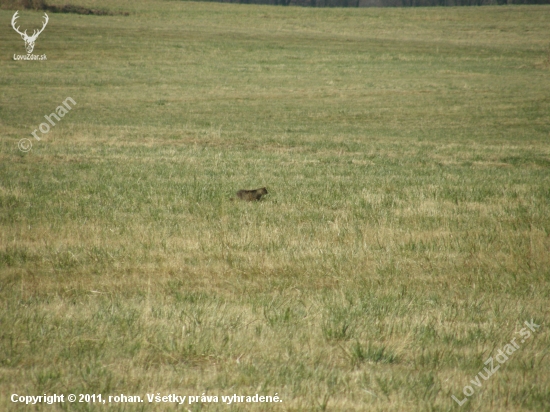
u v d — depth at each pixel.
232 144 81.81
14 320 24.12
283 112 119.38
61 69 159.75
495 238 38.75
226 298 28.05
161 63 175.12
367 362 21.95
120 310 25.69
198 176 57.34
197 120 106.94
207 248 35.19
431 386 20.12
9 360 20.91
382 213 44.25
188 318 24.91
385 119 115.06
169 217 41.94
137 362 21.25
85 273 31.27
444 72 171.50
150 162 64.94
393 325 24.69
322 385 19.81
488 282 31.23
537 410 19.09
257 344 22.73
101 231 38.09
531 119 116.38
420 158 74.56
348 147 81.88
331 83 153.38
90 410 18.05
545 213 45.19
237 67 173.38
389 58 195.12
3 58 167.25
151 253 34.19
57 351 21.77
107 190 49.84
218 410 18.22
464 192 52.44
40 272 31.25
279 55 194.50
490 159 75.69
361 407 18.66
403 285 30.48
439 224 41.88
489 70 176.50
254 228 39.09
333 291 29.44
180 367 21.06
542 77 164.62
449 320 26.03
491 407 19.12
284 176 58.66
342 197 49.03
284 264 33.00
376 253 35.31
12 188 49.59
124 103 123.12
